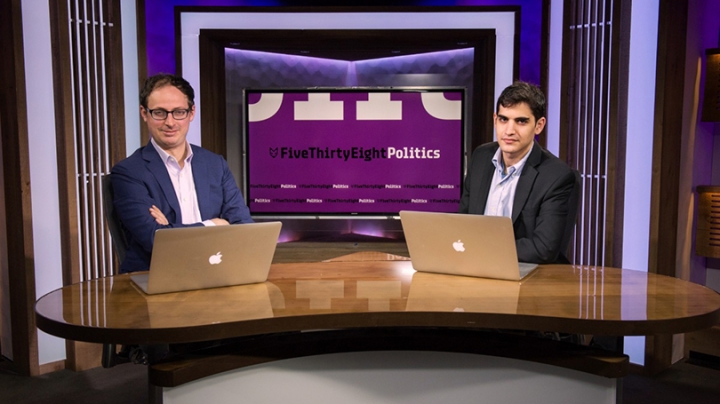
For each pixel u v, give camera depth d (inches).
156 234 60.5
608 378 56.1
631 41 126.5
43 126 123.8
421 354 59.1
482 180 94.7
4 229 126.6
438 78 162.6
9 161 120.6
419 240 73.2
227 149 165.2
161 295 62.3
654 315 54.4
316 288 65.5
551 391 58.2
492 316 54.9
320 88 160.9
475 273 70.9
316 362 58.1
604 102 132.6
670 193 123.4
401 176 163.2
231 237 64.5
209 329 51.2
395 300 59.6
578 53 136.6
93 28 131.5
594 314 54.6
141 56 141.4
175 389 52.9
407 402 59.6
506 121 84.7
